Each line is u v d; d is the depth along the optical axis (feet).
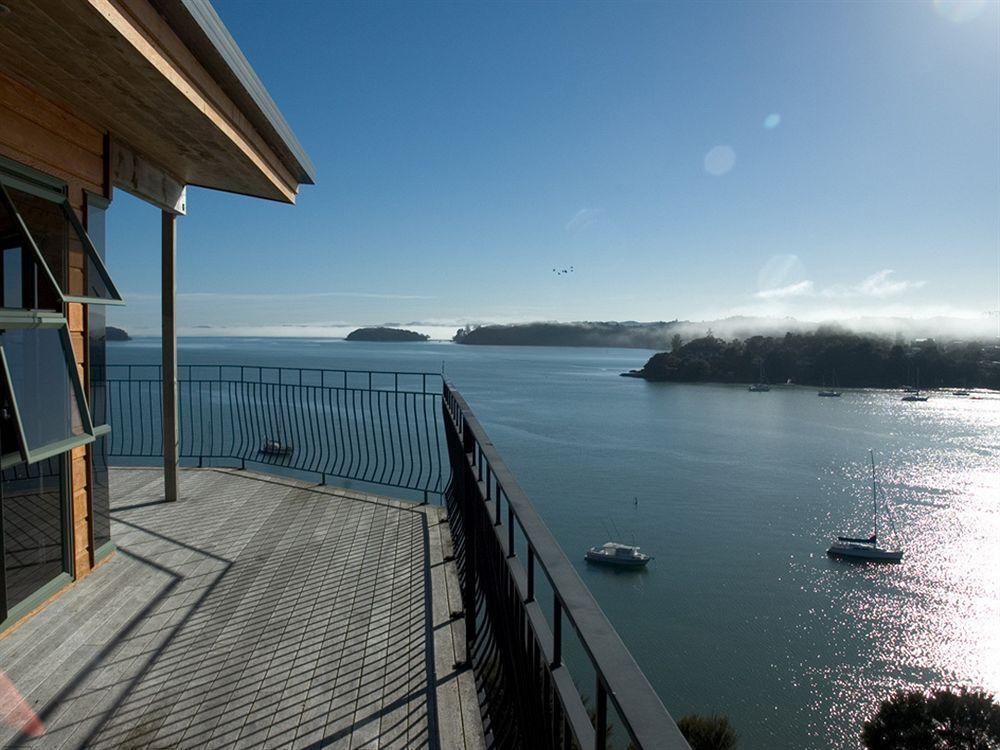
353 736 7.33
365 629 9.94
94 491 12.35
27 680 8.49
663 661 57.77
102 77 8.95
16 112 9.86
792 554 86.63
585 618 3.29
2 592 9.59
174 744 7.19
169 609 10.64
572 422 194.59
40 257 10.03
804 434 177.27
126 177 13.56
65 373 11.04
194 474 19.53
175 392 16.84
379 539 13.97
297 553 13.17
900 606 71.15
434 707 7.89
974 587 76.64
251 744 7.19
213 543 13.75
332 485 18.44
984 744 41.06
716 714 49.08
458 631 9.83
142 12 7.57
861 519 102.32
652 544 88.84
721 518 101.14
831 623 66.23
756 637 62.59
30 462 9.71
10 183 9.83
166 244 16.43
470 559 9.52
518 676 6.15
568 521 98.27
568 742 4.82
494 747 7.00
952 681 55.42
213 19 8.54
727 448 155.22
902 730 43.80
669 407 237.04
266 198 17.63
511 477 6.48
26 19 7.04
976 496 115.65
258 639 9.64
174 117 10.68
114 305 12.59
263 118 12.40
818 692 52.54
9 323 9.30
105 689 8.30
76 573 11.68
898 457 146.92
